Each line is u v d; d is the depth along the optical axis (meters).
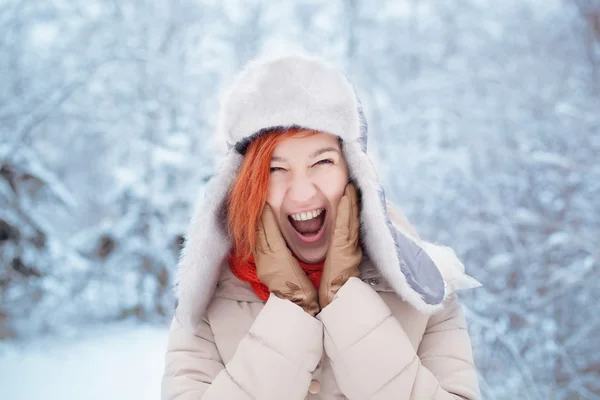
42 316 5.45
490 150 5.39
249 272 1.30
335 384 1.21
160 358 4.26
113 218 6.71
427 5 6.85
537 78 5.77
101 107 6.75
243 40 7.02
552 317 4.50
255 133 1.22
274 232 1.24
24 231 5.81
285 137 1.20
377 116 6.02
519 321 4.53
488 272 4.82
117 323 5.86
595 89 5.76
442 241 5.19
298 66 1.21
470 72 5.97
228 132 1.26
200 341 1.27
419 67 6.80
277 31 7.29
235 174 1.28
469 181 5.21
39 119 6.33
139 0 6.91
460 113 5.77
